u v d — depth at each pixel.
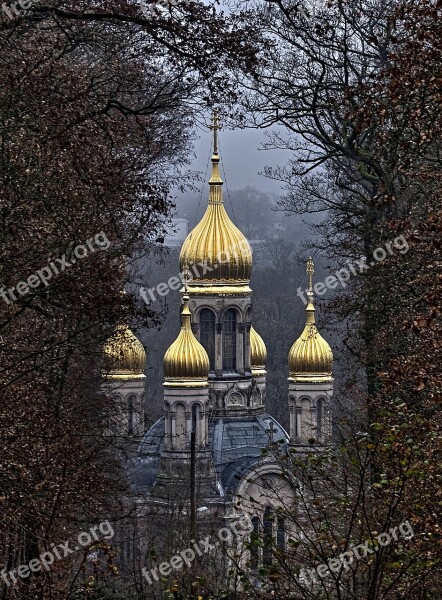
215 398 120.50
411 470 28.33
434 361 33.84
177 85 40.94
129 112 40.59
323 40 46.59
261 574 30.55
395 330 42.69
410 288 40.62
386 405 36.16
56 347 37.38
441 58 33.19
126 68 41.03
